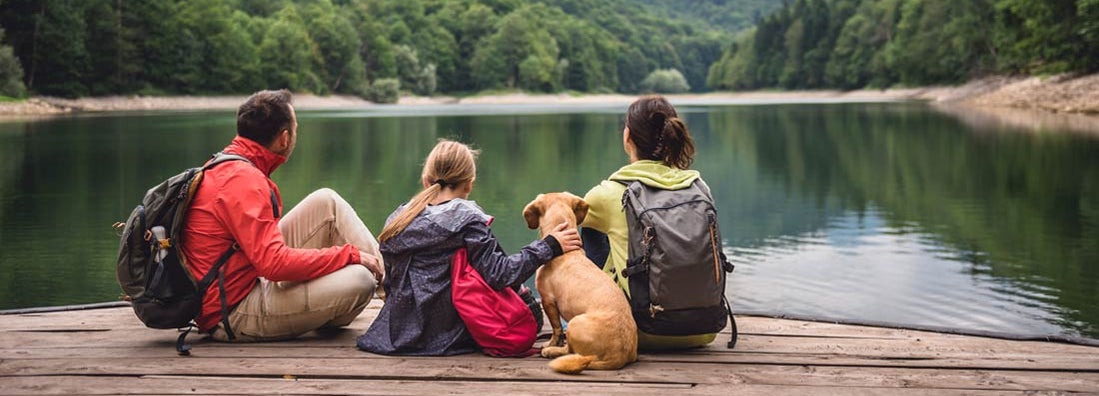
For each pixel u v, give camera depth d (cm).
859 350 328
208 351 311
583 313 285
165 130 3159
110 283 746
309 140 2717
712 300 297
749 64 13375
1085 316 634
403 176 1639
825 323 379
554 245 297
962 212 1150
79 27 6178
